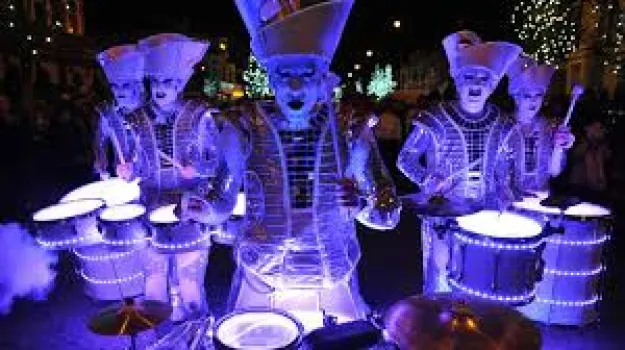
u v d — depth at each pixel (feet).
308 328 8.78
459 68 11.84
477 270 10.15
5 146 36.24
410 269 18.03
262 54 8.07
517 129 12.30
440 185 12.17
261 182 8.61
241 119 8.63
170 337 12.14
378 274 17.61
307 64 7.80
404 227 22.75
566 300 13.16
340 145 8.59
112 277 14.58
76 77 67.82
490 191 12.09
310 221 8.57
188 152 13.17
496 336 6.87
